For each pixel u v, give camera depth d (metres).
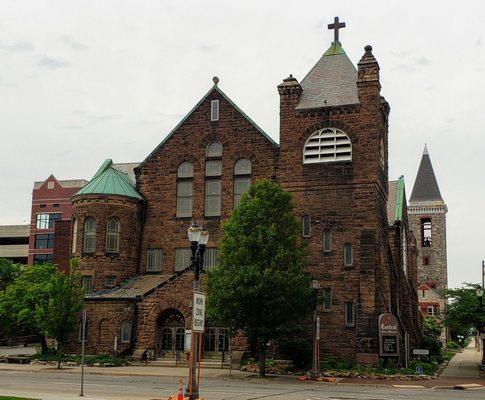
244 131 48.53
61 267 65.75
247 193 38.75
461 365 53.81
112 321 44.56
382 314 40.47
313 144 44.84
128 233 48.97
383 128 47.75
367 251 42.12
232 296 35.22
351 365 39.91
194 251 23.42
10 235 120.75
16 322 53.38
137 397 23.69
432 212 118.50
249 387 29.36
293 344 39.91
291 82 46.03
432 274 116.88
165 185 50.22
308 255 39.94
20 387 27.17
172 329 44.50
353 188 43.41
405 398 24.91
